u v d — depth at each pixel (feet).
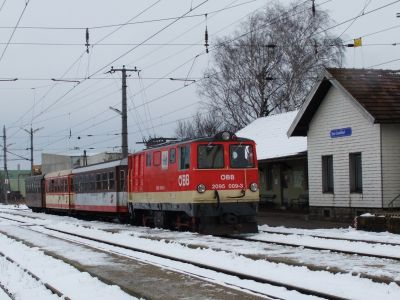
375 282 30.04
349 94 67.92
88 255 45.68
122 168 83.56
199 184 57.72
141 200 71.82
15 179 353.51
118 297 28.50
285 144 92.02
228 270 35.24
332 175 74.54
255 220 59.93
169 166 63.21
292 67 131.23
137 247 49.62
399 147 66.39
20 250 52.65
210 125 179.73
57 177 120.78
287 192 94.89
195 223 59.06
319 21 127.34
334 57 125.59
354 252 41.19
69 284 32.68
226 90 141.38
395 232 54.80
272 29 132.36
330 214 73.61
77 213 109.81
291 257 39.47
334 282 30.30
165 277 33.65
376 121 64.13
